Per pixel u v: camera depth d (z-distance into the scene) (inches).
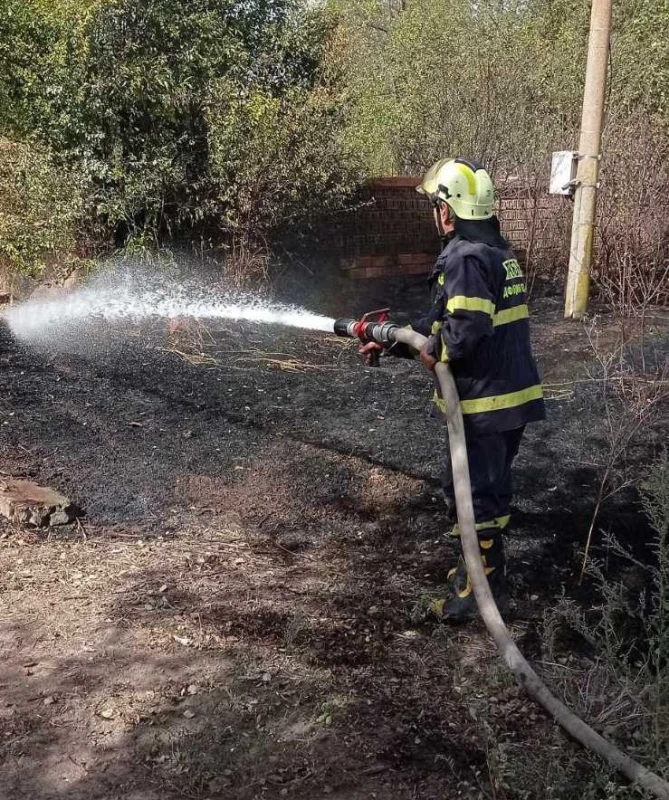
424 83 538.0
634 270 348.2
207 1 330.6
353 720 108.0
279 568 147.5
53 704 107.7
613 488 176.9
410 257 405.4
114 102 306.3
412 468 186.1
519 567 148.2
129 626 125.1
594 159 321.1
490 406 121.3
